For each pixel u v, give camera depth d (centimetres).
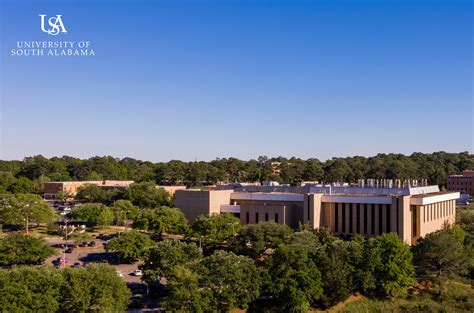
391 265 12281
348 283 11775
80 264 14438
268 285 11019
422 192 18988
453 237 14388
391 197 16188
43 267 10225
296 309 10838
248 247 15175
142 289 12075
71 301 9550
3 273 9569
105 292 9812
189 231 16650
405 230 16062
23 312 9012
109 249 14688
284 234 14888
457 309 12144
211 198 18712
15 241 13725
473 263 14238
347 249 12506
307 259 11538
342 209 17188
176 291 10188
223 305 10944
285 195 18288
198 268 10900
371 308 11931
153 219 17462
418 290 13075
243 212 18075
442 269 13325
